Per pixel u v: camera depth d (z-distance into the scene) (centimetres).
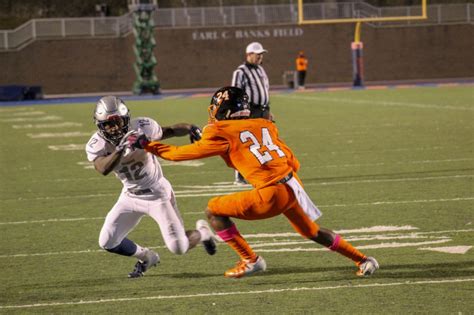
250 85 1970
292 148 2738
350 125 3416
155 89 6444
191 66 7575
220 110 1120
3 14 8762
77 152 2817
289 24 7700
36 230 1570
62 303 1088
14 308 1071
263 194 1096
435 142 2744
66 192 2014
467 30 7938
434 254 1288
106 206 1809
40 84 7275
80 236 1505
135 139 1075
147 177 1130
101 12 8450
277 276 1188
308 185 1995
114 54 7394
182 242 1136
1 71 7212
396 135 2988
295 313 1009
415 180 2008
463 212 1608
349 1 7331
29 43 7250
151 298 1097
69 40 7319
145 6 6262
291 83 7050
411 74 7875
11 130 3716
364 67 7812
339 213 1641
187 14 7575
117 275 1225
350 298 1065
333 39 7756
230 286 1144
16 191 2052
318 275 1184
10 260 1338
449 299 1048
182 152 1084
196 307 1048
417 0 8138
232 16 7644
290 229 1509
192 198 1870
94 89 7369
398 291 1091
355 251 1148
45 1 8938
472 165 2214
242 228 1531
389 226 1501
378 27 7794
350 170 2209
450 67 7931
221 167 2358
